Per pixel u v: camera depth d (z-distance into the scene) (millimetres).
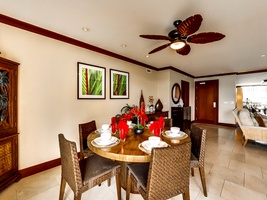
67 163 1361
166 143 1523
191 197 1693
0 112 1805
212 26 2145
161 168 1146
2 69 1794
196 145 1876
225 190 1823
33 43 2238
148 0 1618
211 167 2430
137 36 2543
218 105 6219
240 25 2119
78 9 1793
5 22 1964
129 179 1563
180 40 1978
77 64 2801
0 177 1781
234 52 3338
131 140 1660
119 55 3574
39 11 1837
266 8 1723
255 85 5867
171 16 1921
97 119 3160
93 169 1498
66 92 2648
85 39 2689
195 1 1622
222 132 4895
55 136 2506
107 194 1787
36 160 2281
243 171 2297
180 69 5254
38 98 2297
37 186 1921
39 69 2305
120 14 1892
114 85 3521
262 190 1822
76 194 1275
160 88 4965
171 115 4781
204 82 6574
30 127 2217
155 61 4180
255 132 3293
